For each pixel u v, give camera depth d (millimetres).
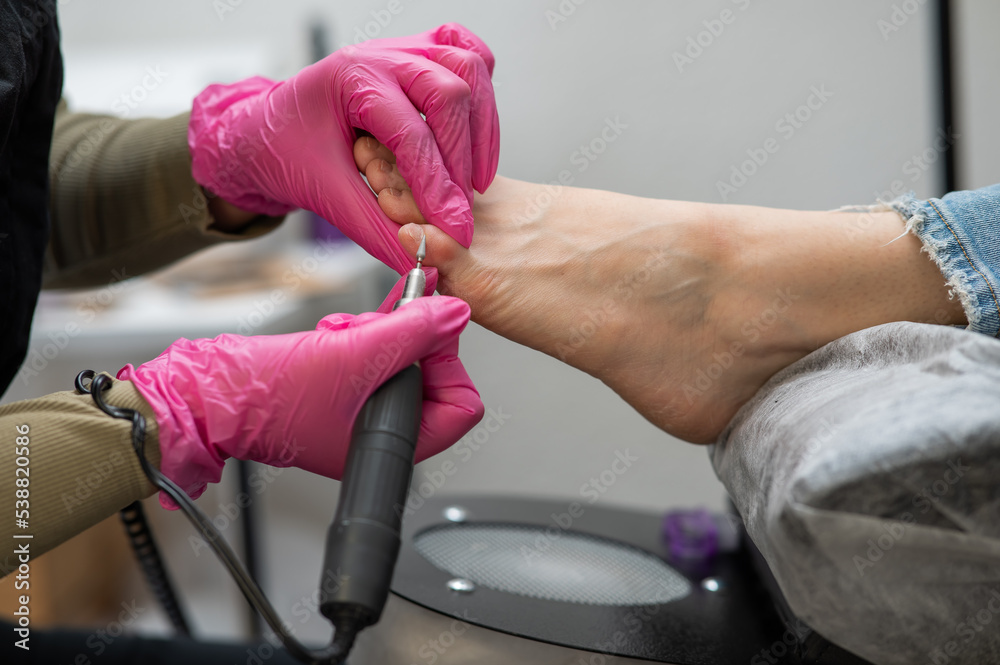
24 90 501
